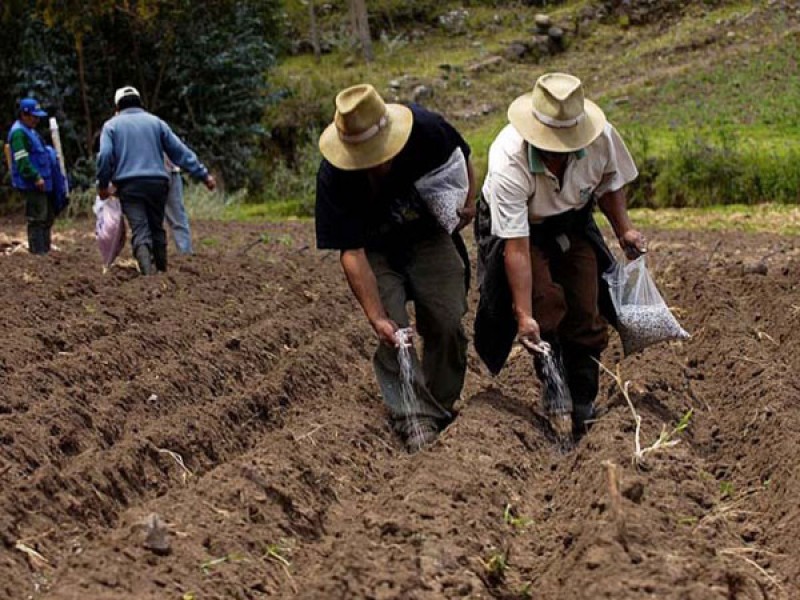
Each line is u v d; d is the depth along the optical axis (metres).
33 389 7.59
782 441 6.46
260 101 28.27
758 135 23.94
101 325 9.67
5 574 5.14
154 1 25.80
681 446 6.68
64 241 18.28
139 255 11.92
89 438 7.00
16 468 6.17
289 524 5.82
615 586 4.48
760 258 14.06
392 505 5.59
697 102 27.66
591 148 6.82
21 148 14.04
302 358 8.70
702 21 35.28
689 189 21.42
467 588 4.90
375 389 8.42
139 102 12.11
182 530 5.41
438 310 7.12
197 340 9.45
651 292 7.40
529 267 6.78
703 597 4.43
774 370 7.82
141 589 4.76
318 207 6.82
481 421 7.02
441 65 33.75
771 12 34.41
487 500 5.95
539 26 36.06
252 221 22.30
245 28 28.34
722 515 5.65
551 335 7.07
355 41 35.75
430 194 6.90
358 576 4.79
